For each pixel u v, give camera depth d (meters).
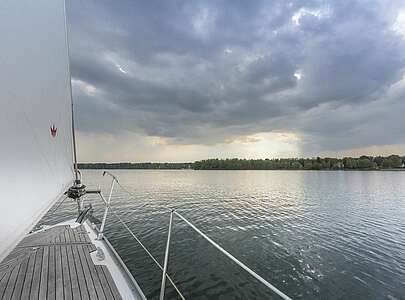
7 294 3.00
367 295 7.68
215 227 15.42
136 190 36.59
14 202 1.62
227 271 8.97
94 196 29.03
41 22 2.58
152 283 8.04
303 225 16.19
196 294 7.46
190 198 28.78
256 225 16.06
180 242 12.09
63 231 5.62
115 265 3.84
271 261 10.09
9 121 1.65
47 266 3.79
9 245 1.48
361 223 16.91
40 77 2.48
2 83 1.58
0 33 1.59
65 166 4.34
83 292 3.06
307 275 8.90
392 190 38.62
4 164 1.52
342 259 10.42
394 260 10.38
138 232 13.73
